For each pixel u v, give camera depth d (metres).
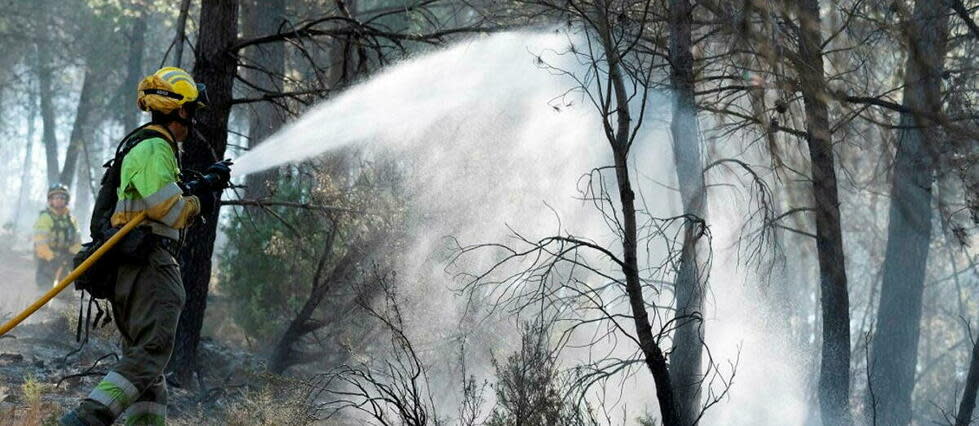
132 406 7.14
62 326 14.19
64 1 47.38
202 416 10.92
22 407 9.12
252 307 16.86
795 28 11.35
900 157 14.70
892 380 17.39
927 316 29.83
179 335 13.03
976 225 14.59
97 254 6.64
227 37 13.11
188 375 13.13
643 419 11.74
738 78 11.98
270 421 10.19
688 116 11.63
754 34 10.82
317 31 13.51
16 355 11.84
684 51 11.54
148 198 6.70
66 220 22.05
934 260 26.98
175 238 6.96
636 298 9.47
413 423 9.30
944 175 13.88
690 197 11.63
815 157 12.89
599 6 9.77
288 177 16.22
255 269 16.86
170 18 34.84
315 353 14.84
